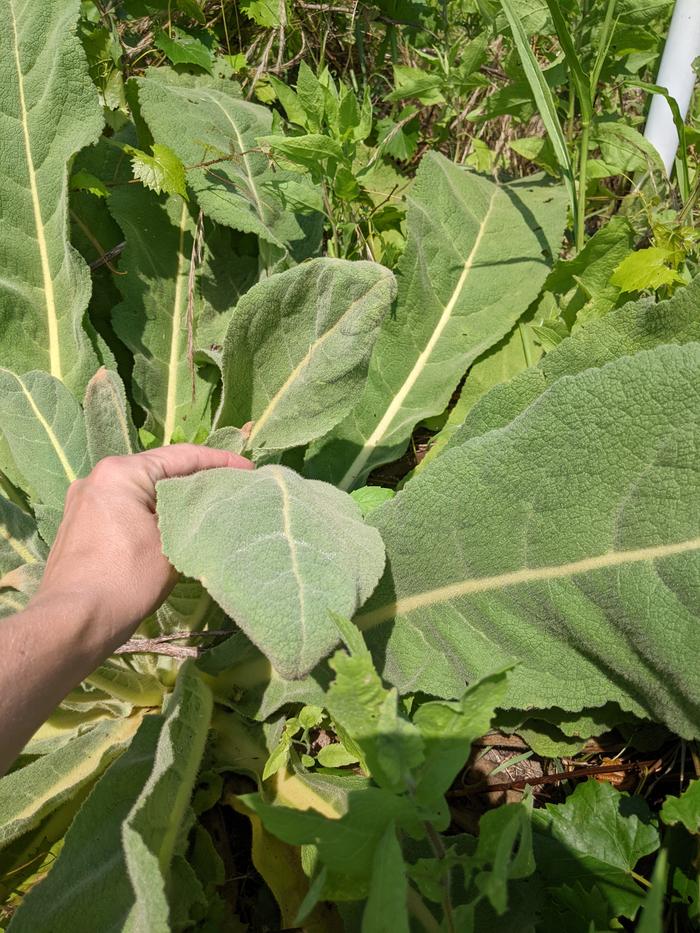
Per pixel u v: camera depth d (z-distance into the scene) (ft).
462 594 4.28
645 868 4.07
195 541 3.59
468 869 2.90
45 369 5.82
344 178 6.30
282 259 5.96
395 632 4.43
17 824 4.13
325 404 5.09
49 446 5.01
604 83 6.87
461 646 4.26
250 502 3.78
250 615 3.33
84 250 6.56
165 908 2.59
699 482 3.62
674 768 4.50
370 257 6.91
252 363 5.16
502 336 6.15
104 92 7.45
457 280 6.38
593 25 6.23
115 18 7.82
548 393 3.99
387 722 2.68
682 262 5.82
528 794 3.29
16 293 5.75
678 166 6.29
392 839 2.54
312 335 5.04
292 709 4.77
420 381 6.14
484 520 4.18
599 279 5.95
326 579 3.51
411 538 4.40
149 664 4.71
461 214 6.56
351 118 6.22
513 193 6.84
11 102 5.74
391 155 8.14
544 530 4.01
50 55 5.72
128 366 6.57
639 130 7.54
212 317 6.40
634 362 3.78
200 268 6.43
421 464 5.76
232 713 4.76
